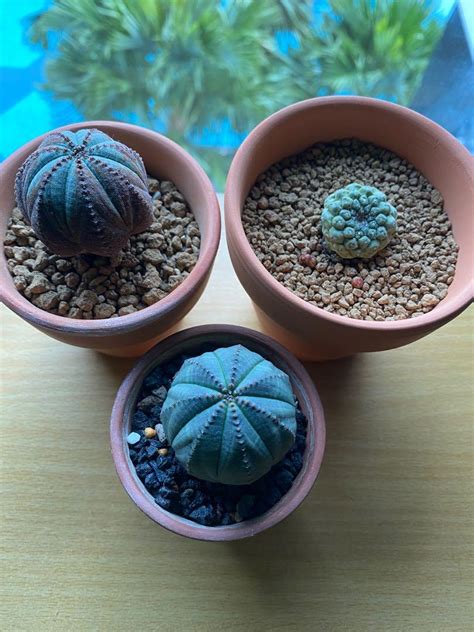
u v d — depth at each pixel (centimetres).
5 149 32
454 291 23
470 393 26
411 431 26
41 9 32
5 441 25
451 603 23
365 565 24
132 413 23
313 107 25
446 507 25
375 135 26
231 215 22
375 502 25
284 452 20
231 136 33
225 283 28
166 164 25
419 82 33
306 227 25
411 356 27
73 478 25
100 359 27
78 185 20
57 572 23
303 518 24
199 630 23
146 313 21
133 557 24
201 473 20
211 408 19
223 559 24
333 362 27
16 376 26
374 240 24
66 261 23
